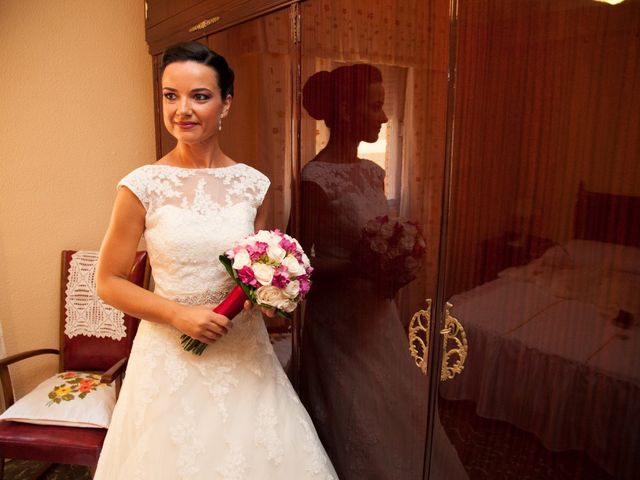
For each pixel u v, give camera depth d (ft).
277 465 4.29
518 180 3.48
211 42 6.54
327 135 4.94
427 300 4.17
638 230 2.96
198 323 4.07
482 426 3.93
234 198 4.58
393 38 4.14
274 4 5.27
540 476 3.61
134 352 4.57
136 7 8.36
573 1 3.07
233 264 3.95
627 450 3.15
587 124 3.10
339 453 5.41
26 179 7.86
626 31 2.87
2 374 6.76
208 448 4.15
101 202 8.55
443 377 4.14
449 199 3.87
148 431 4.15
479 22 3.52
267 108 5.70
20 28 7.45
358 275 4.83
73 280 7.62
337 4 4.60
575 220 3.23
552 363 3.45
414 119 4.06
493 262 3.69
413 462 4.53
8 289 8.00
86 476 7.36
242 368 4.52
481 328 3.82
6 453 5.88
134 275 7.26
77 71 8.00
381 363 4.71
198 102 4.19
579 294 3.26
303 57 5.08
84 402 6.29
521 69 3.36
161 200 4.28
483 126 3.61
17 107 7.62
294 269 3.99
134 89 8.56
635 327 3.03
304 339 5.72
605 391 3.21
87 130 8.24
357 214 4.73
